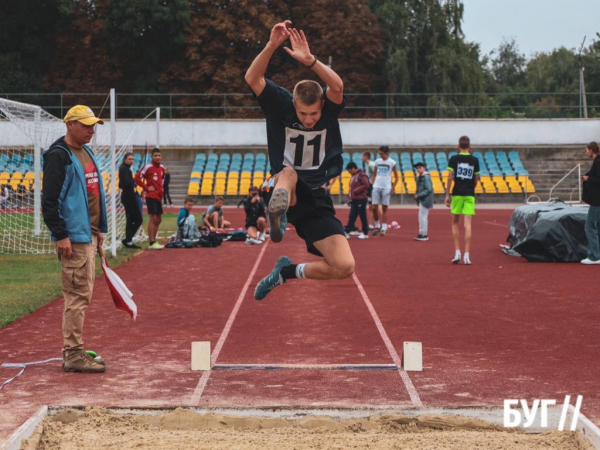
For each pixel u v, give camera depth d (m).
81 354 6.05
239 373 5.96
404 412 4.86
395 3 45.31
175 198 36.00
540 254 13.77
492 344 7.06
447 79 43.66
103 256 6.41
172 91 45.75
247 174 35.56
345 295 9.97
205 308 9.02
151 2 43.59
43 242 17.66
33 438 4.34
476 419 4.80
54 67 46.69
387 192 19.42
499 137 38.97
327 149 5.00
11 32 46.00
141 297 9.83
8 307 8.88
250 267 13.00
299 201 4.96
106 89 46.25
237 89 44.03
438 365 6.23
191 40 44.25
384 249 16.11
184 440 4.41
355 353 6.70
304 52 4.80
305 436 4.50
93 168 6.32
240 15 44.78
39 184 18.55
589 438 4.34
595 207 13.19
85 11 46.44
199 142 38.44
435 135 38.91
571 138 38.97
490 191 35.69
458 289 10.48
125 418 4.78
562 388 5.54
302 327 7.87
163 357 6.53
